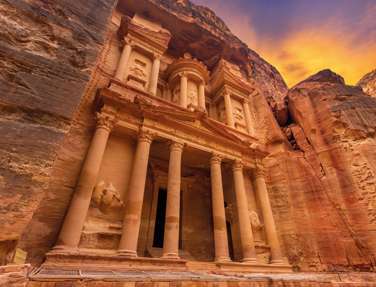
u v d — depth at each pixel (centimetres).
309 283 731
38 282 415
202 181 1869
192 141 1507
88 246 951
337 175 1706
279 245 1515
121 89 1566
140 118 1380
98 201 1086
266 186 1906
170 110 1474
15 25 618
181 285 530
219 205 1373
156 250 1412
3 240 413
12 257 433
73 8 802
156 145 1546
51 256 788
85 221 1009
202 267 1102
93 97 1423
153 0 2447
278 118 2652
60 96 604
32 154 498
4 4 621
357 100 2027
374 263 1315
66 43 707
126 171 1271
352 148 1739
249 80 3034
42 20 689
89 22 825
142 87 1780
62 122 575
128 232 1005
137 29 2019
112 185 1162
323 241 1509
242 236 1381
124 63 1783
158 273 754
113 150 1299
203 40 2723
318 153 1916
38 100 561
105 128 1212
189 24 2562
